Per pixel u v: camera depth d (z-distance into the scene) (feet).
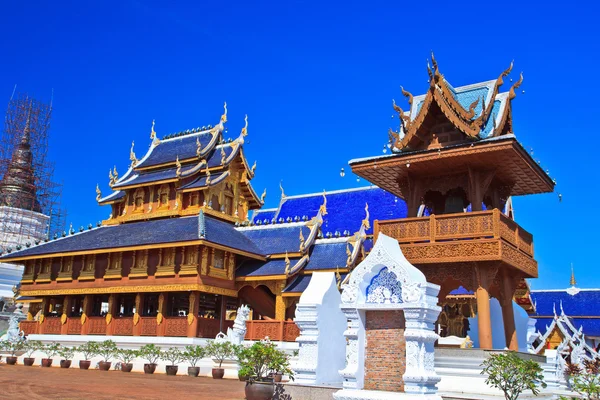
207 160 157.48
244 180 159.63
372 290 48.65
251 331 118.73
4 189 264.93
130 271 131.44
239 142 157.79
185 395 62.69
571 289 221.66
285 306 125.29
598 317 208.64
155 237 130.72
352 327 48.32
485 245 68.49
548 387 74.38
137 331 127.65
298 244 132.46
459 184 78.43
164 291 124.77
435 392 45.34
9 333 149.18
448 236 71.46
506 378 48.73
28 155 277.85
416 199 80.18
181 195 150.71
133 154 166.91
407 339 44.83
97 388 68.39
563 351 132.36
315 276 63.05
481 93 82.79
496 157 72.33
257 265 132.67
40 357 125.08
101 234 147.54
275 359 55.67
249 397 54.08
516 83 79.87
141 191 158.51
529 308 130.21
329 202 178.29
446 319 116.57
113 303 133.90
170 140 172.96
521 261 75.46
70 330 139.33
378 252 48.03
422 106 77.05
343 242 132.87
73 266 142.72
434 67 76.23
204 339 120.16
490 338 67.41
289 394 54.39
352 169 79.56
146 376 93.35
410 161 75.25
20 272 228.63
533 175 79.36
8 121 281.13
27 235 252.01
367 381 47.57
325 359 59.16
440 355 63.93
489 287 69.05
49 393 60.85
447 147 72.84
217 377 93.15
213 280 124.67
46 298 150.61
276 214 186.91
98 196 167.73
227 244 126.52
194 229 130.11
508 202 108.37
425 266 74.02
